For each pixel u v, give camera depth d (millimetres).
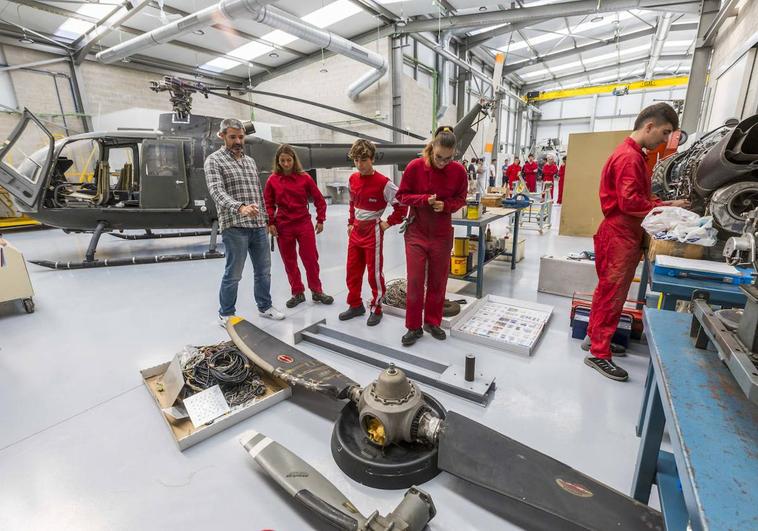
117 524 1225
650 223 1744
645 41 11531
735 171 1622
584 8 7434
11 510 1275
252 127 2807
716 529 527
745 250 840
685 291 1441
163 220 4555
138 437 1613
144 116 8258
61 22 7336
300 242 2930
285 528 1208
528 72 14664
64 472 1432
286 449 1433
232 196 2414
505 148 16312
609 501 1107
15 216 6496
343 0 7754
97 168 4781
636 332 2375
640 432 1572
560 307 3039
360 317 2816
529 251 4867
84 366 2189
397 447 1480
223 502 1302
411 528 1091
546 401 1827
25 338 2551
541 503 1113
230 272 2520
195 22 6293
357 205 2523
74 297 3336
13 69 7316
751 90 3691
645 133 1738
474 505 1289
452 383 1873
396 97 9664
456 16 8469
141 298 3301
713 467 640
